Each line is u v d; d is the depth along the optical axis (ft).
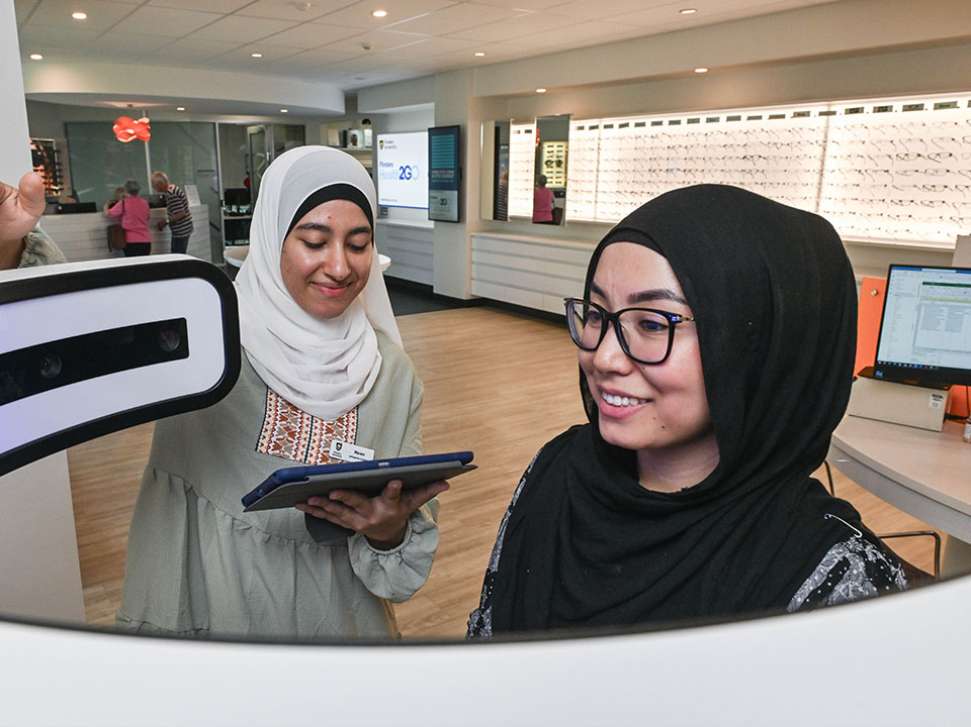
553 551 2.66
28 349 1.53
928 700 0.64
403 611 8.13
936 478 5.53
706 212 2.10
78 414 1.65
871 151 16.31
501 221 27.40
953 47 14.73
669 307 2.09
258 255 4.01
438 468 3.29
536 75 23.62
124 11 17.87
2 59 5.39
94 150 38.22
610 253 2.23
